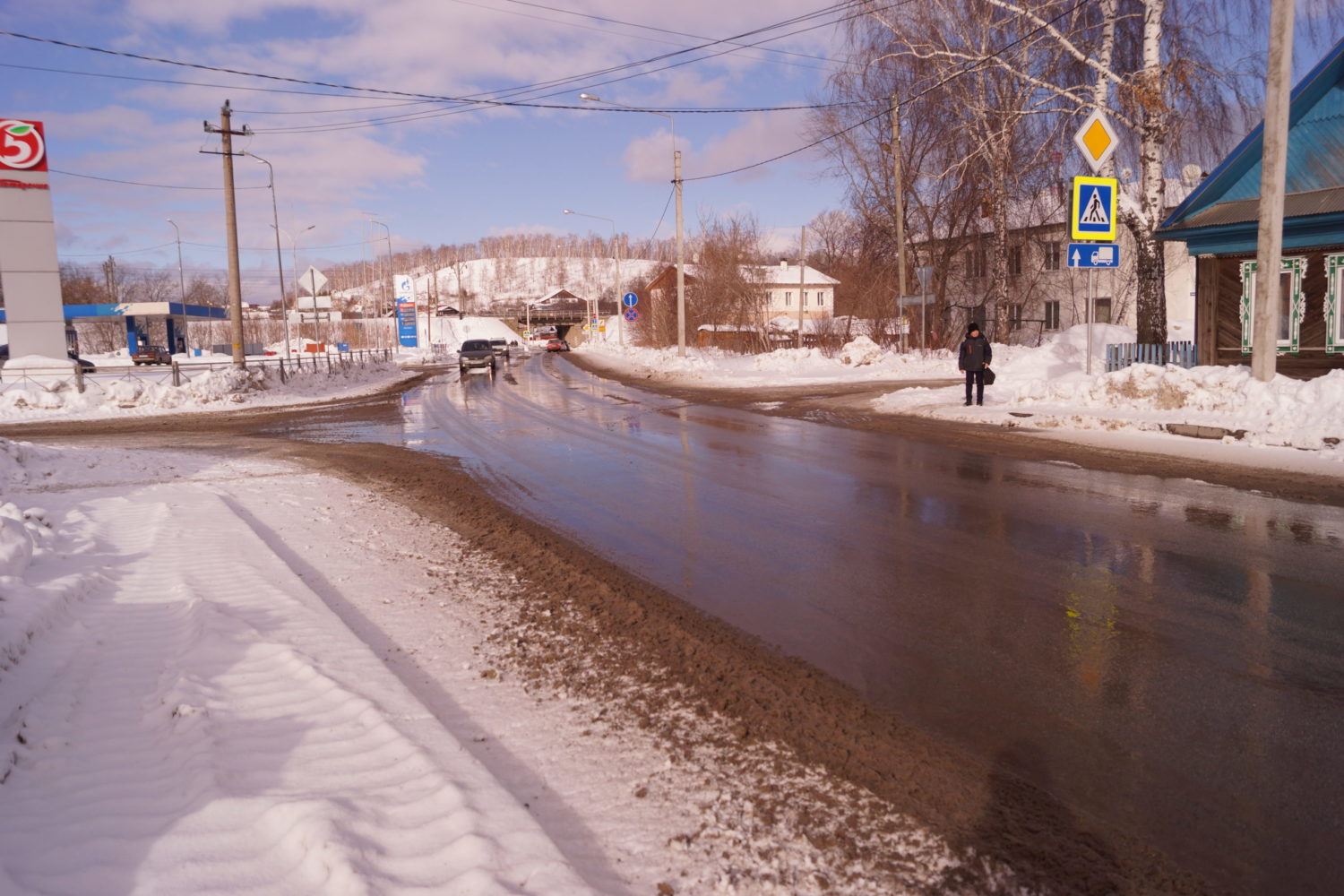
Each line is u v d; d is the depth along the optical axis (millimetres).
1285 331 17219
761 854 2908
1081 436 13086
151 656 4676
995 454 11875
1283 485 9086
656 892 2691
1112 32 22797
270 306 171375
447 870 2641
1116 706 4047
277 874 2623
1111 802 3232
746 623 5355
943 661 4652
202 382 26766
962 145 32969
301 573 6660
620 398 23812
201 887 2545
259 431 18641
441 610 5734
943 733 3832
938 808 3207
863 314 43094
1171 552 6637
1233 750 3602
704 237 55781
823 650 4871
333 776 3244
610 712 4090
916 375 29141
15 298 28625
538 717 4039
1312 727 3787
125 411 24828
